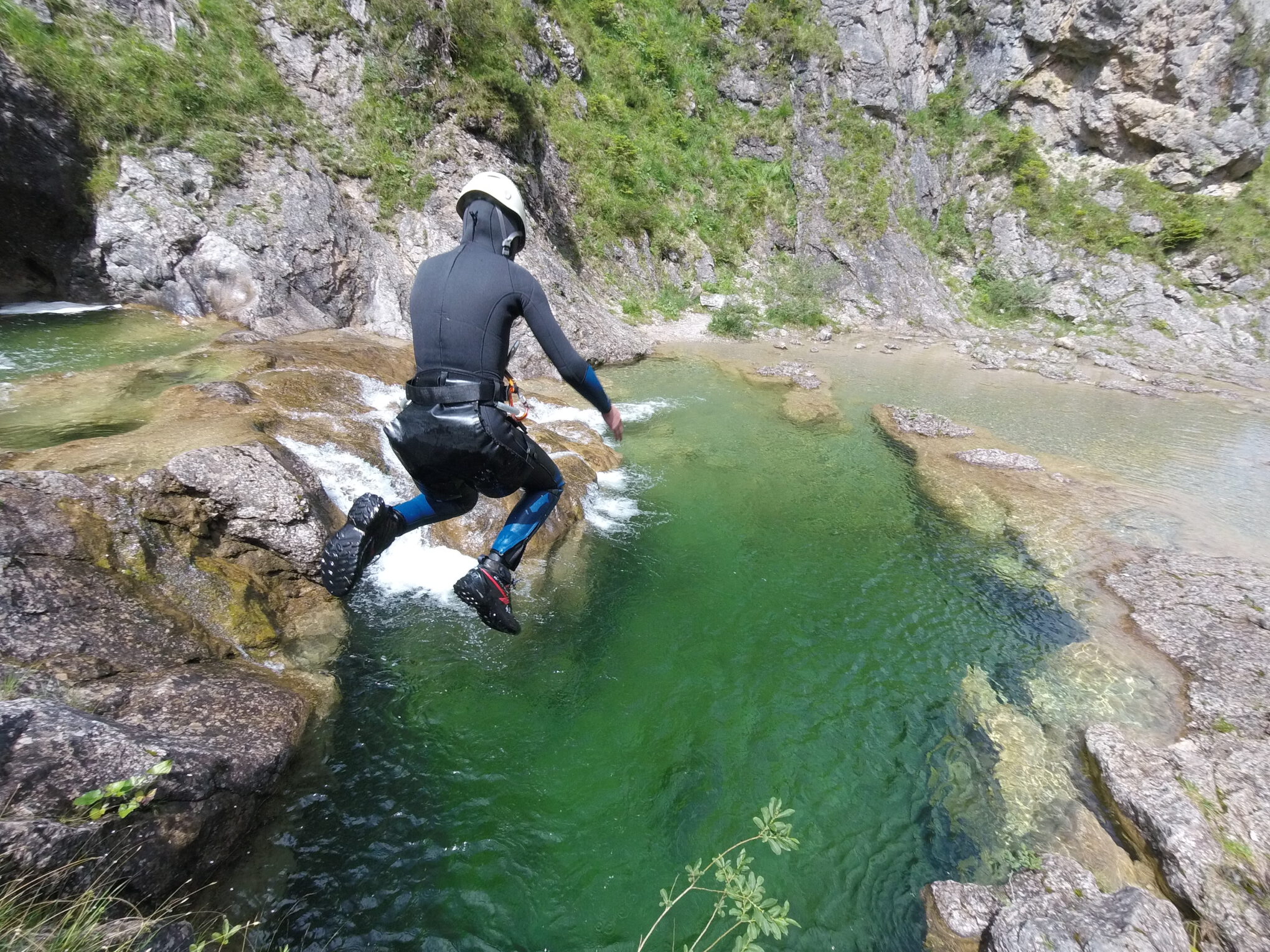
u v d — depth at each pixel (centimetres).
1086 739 437
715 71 2159
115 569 393
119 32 1041
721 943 300
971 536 730
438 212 1296
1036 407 1293
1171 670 517
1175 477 945
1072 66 2345
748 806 377
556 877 324
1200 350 1941
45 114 944
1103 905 318
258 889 295
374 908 298
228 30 1155
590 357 1321
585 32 1956
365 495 231
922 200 2302
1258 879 331
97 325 947
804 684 482
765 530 719
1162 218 2159
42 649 316
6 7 933
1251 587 613
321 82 1246
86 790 242
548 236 1564
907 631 557
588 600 559
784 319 1872
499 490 238
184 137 1070
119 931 210
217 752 306
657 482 820
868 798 390
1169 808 373
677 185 1998
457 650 475
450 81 1362
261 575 479
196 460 475
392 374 932
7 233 957
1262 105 2136
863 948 308
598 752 403
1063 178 2339
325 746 379
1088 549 707
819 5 2192
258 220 1080
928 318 2050
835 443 993
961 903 327
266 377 750
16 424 594
